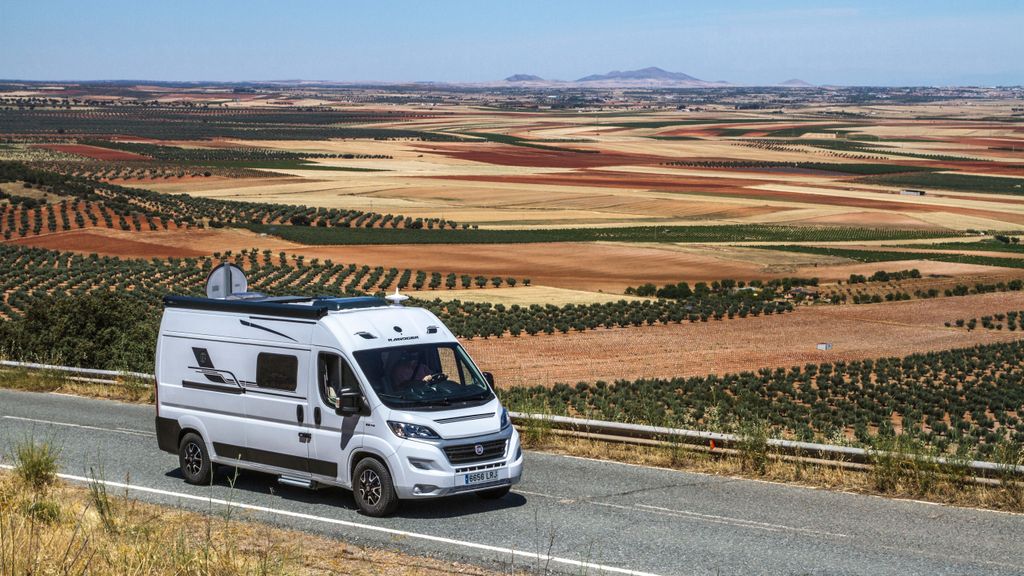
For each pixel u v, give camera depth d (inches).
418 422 474.9
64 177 4923.7
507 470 492.7
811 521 473.1
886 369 1958.7
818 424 1434.5
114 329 1134.4
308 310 508.4
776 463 577.0
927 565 407.2
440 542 438.6
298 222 4591.5
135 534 400.5
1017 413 1624.0
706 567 404.5
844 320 2571.4
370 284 3102.9
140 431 718.5
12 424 740.7
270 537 436.5
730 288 3228.3
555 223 4933.6
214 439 542.6
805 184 7273.6
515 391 1405.0
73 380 952.9
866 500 511.2
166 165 7687.0
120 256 3528.5
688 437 612.7
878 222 5206.7
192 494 529.0
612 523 471.2
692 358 2041.1
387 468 477.7
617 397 1483.8
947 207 5885.8
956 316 2659.9
